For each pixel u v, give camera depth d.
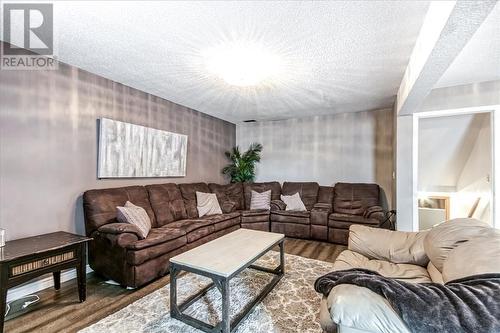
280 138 5.47
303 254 3.39
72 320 1.87
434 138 4.34
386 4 1.62
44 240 2.11
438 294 0.99
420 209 4.55
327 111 4.68
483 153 3.91
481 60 2.33
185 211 3.79
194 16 1.77
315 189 4.78
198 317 1.92
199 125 4.71
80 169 2.73
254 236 2.64
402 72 2.74
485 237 1.40
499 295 0.91
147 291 2.33
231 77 2.76
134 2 1.62
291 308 2.02
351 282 1.18
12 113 2.19
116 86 3.12
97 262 2.57
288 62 2.51
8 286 1.69
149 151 3.56
